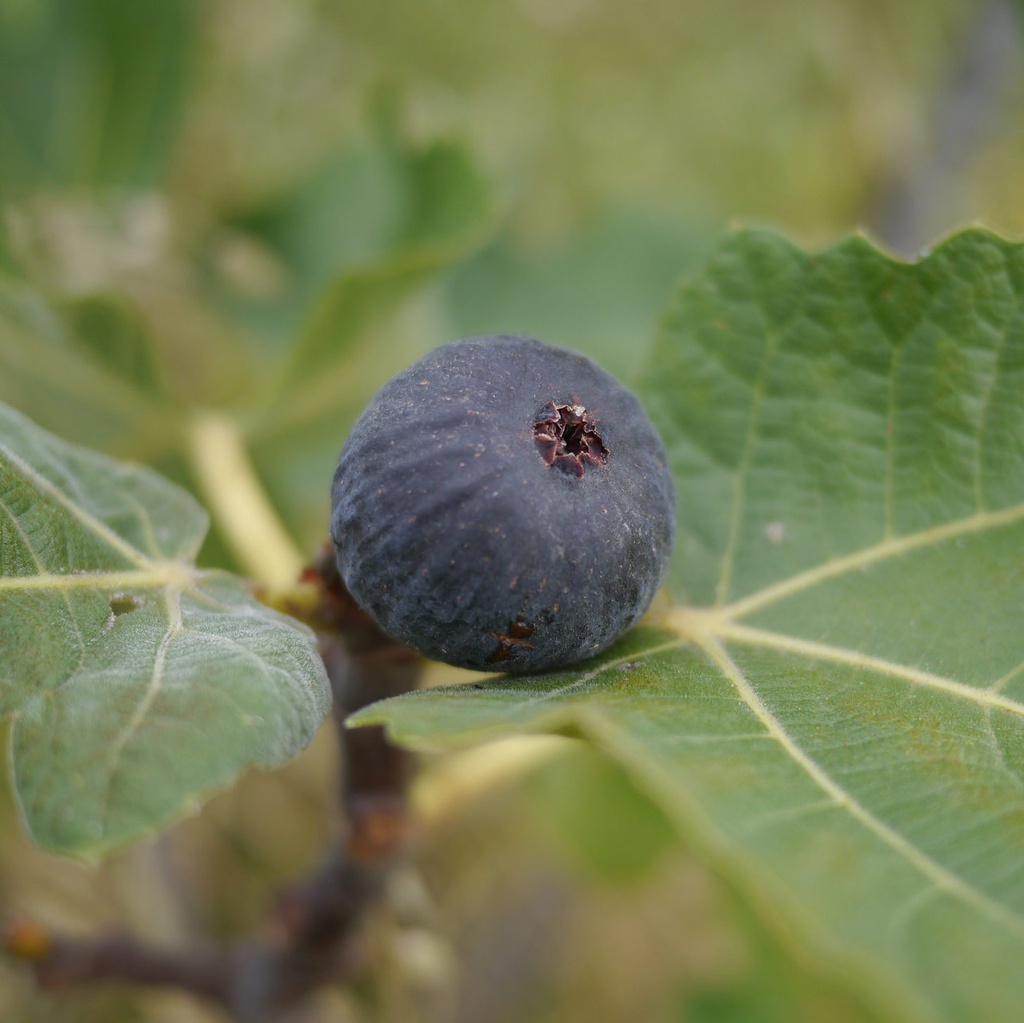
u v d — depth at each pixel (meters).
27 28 0.57
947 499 0.35
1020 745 0.32
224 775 0.28
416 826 0.39
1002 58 0.66
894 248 0.69
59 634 0.31
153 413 0.47
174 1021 0.52
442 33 0.81
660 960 0.68
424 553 0.30
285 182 0.60
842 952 0.25
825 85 0.79
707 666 0.33
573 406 0.31
